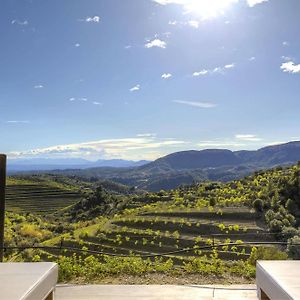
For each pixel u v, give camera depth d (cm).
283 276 164
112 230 3419
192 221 3450
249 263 537
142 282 383
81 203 6506
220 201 3875
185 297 322
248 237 2991
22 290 147
